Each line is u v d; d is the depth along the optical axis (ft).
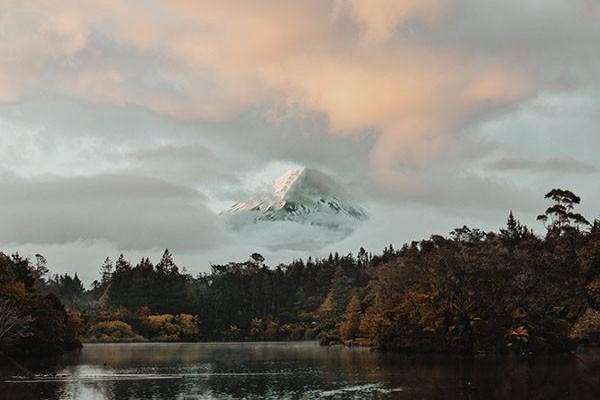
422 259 401.90
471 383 213.66
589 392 191.42
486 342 346.95
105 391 205.16
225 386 217.77
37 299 360.69
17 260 417.90
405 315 383.86
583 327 327.47
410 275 426.92
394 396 187.01
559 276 351.87
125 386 218.79
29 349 345.51
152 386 218.79
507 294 353.51
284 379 237.66
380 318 400.88
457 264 357.00
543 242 439.63
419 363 297.53
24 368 287.89
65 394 197.57
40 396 193.06
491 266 357.20
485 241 401.29
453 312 355.36
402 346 380.99
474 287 355.56
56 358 365.81
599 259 337.52
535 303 349.41
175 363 327.88
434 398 181.98
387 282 454.81
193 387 215.31
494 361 301.63
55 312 382.83
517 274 357.41
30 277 411.13
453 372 249.55
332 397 187.42
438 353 361.10
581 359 307.99
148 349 506.48
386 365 289.94
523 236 475.72
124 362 336.08
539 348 341.62
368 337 503.61
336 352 412.16
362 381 224.94
